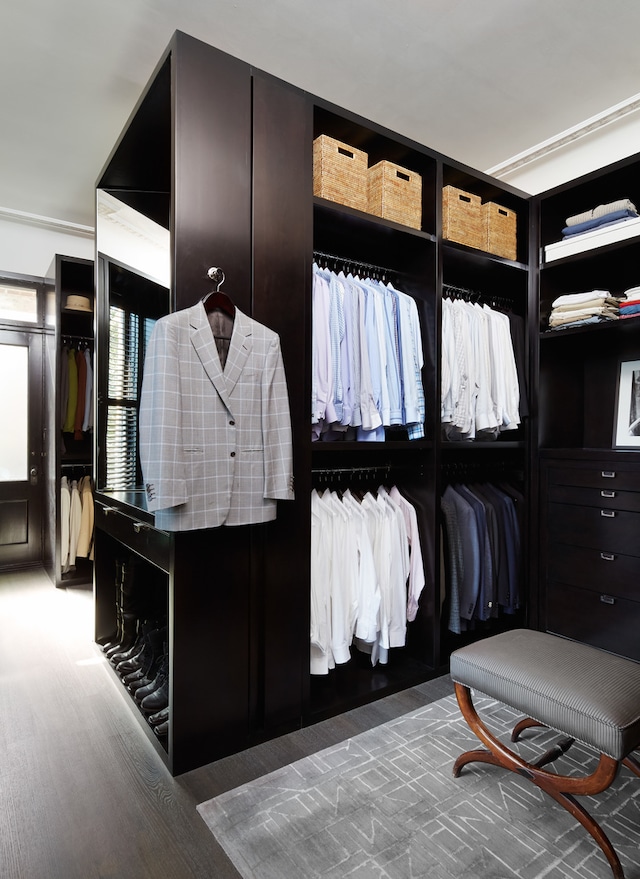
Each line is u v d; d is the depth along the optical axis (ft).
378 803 4.60
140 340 6.68
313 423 6.38
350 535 6.82
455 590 7.63
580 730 3.86
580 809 4.08
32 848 4.09
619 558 7.39
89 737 5.71
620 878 3.73
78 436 12.44
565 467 8.14
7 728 5.89
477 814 4.46
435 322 7.41
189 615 5.16
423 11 6.55
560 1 6.37
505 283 9.47
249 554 5.61
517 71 7.69
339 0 6.39
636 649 7.16
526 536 8.66
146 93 5.82
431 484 7.38
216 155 5.41
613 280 8.95
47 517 13.03
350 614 6.80
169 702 5.08
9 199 11.93
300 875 3.82
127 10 6.57
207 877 3.81
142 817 4.44
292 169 5.99
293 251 5.98
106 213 8.21
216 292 5.26
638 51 7.26
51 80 7.92
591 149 9.39
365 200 6.91
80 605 10.39
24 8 6.53
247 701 5.55
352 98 8.31
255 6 6.49
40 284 13.32
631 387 8.64
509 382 8.48
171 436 4.75
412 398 7.09
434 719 6.11
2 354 12.89
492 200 8.88
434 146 9.72
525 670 4.38
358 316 6.87
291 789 4.80
